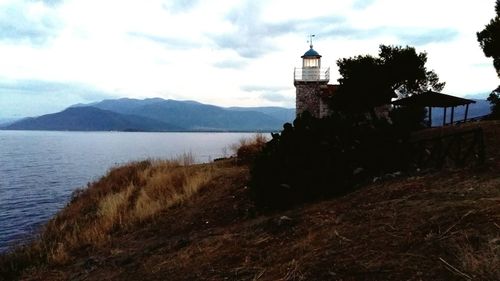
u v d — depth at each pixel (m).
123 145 154.50
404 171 10.13
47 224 18.00
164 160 22.64
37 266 9.21
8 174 55.19
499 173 7.40
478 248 4.42
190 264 6.63
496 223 4.83
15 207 30.45
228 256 6.52
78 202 20.48
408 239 5.14
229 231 8.33
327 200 9.16
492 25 25.16
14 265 9.49
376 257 4.91
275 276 5.22
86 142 191.88
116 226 12.52
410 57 28.27
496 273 3.91
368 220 6.29
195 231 10.11
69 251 10.39
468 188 6.71
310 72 44.53
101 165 69.31
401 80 29.38
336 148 9.90
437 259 4.47
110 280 7.00
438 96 26.97
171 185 15.58
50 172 57.81
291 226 7.26
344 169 9.83
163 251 8.00
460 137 9.50
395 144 10.67
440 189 7.11
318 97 44.03
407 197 7.08
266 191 10.07
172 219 11.77
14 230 22.11
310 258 5.43
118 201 14.90
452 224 5.16
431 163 10.87
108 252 9.49
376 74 28.19
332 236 6.02
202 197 13.40
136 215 12.72
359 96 28.91
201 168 18.33
